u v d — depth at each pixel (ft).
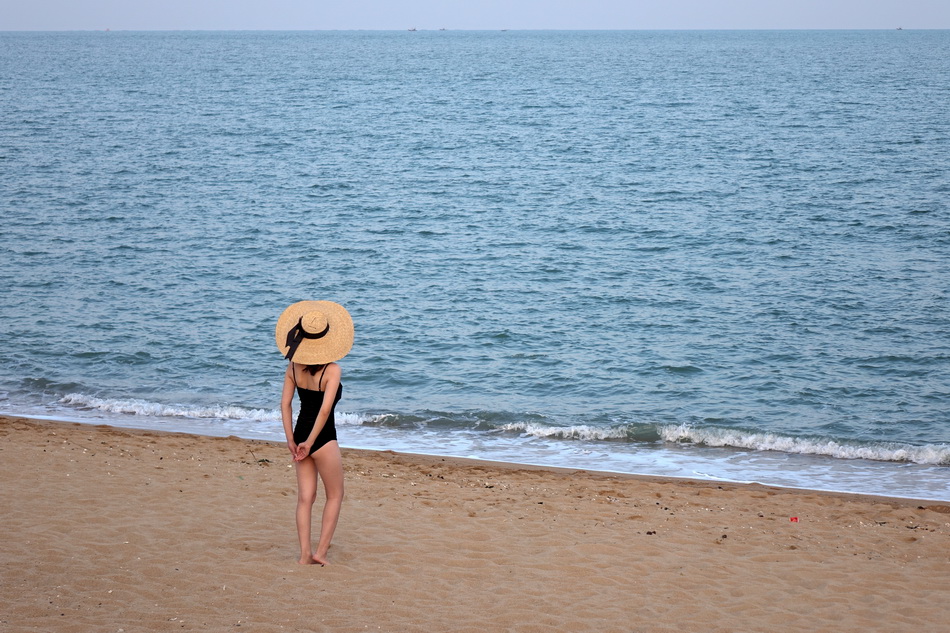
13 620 16.80
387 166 141.69
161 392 47.47
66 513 24.31
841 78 346.95
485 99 271.90
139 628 16.76
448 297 68.64
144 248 83.41
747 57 599.98
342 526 24.66
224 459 32.94
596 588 20.51
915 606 19.86
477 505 27.91
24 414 42.73
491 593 19.85
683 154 151.64
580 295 69.10
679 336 58.80
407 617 18.13
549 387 49.44
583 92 296.71
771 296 68.03
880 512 29.35
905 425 43.65
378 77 384.68
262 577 20.02
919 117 200.64
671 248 84.99
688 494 31.09
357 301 67.31
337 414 44.04
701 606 19.54
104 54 646.33
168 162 140.77
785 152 150.20
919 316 62.34
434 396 47.75
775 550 24.32
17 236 86.84
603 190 118.62
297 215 101.50
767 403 46.83
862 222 94.22
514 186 122.72
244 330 59.41
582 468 36.65
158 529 23.34
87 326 59.36
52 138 165.68
